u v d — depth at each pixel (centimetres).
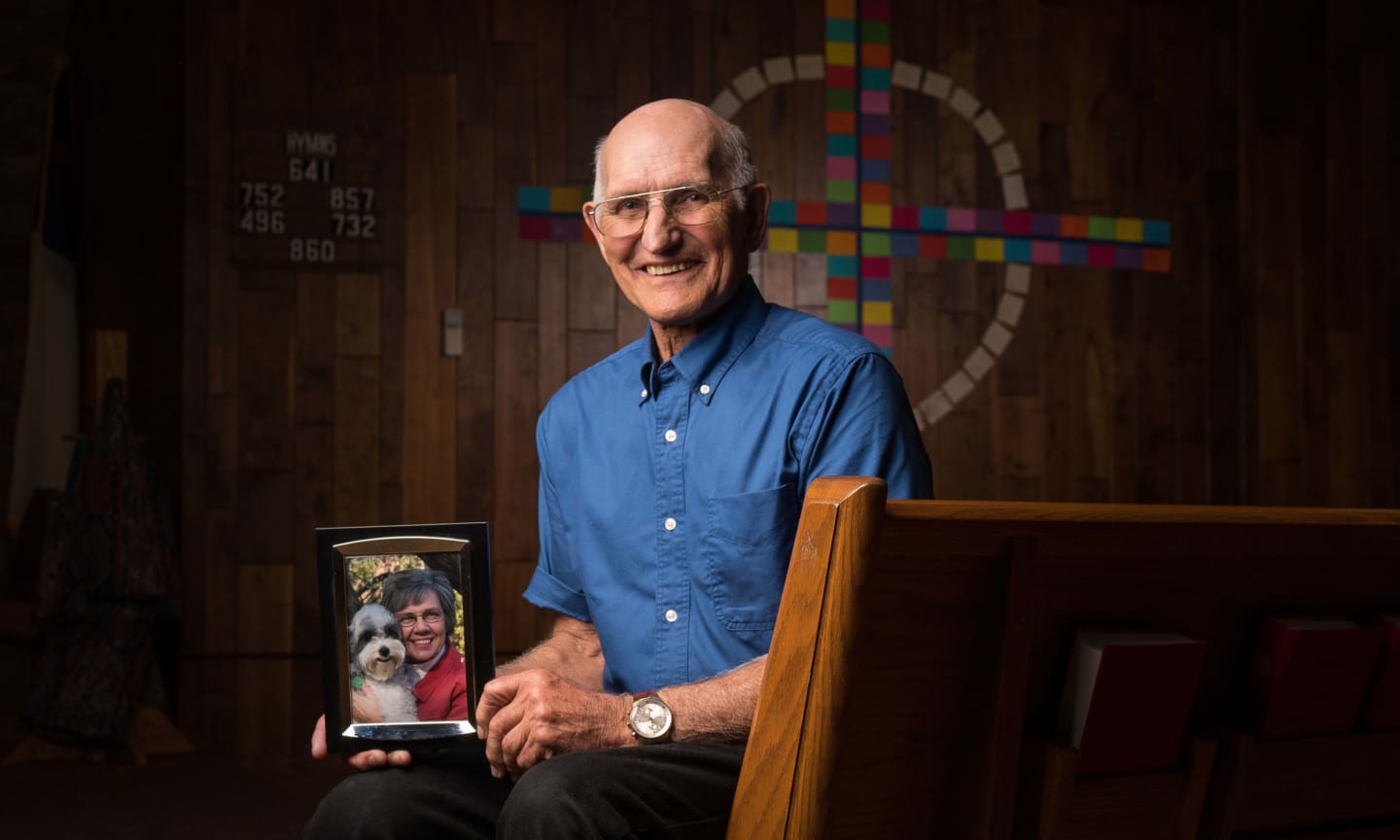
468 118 426
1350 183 499
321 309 414
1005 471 462
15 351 463
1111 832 100
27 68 470
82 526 366
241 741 400
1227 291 485
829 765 87
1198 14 486
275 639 405
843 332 142
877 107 457
